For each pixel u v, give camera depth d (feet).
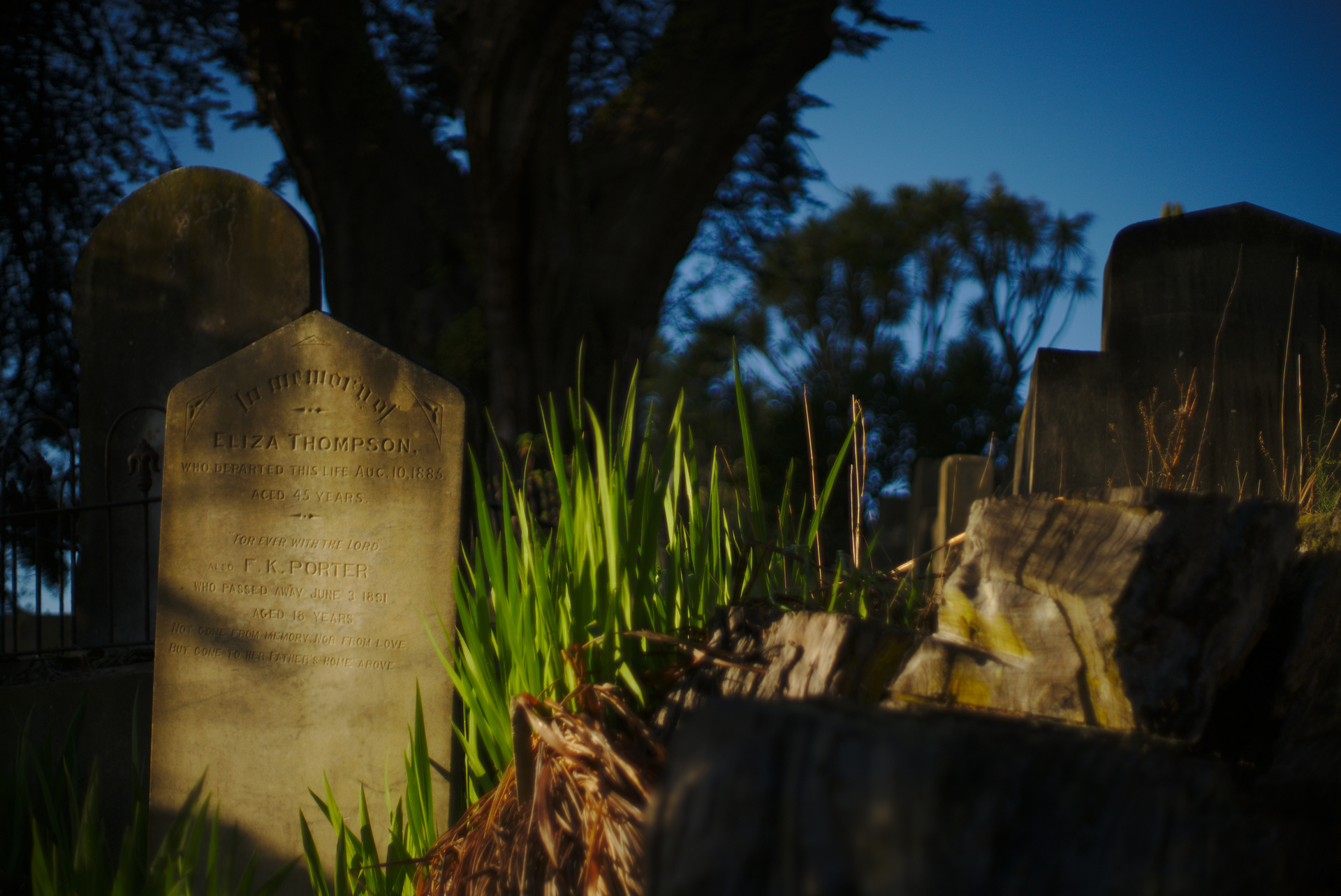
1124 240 13.56
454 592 8.00
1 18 31.76
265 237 17.19
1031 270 94.53
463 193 31.58
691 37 30.19
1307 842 3.55
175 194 17.53
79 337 17.83
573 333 27.25
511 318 26.25
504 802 6.44
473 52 24.30
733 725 3.14
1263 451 12.79
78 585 17.63
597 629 6.88
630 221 30.22
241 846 8.89
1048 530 5.44
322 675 8.93
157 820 9.03
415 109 35.27
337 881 7.58
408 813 7.75
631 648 7.02
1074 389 13.38
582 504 7.47
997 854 2.93
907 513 32.42
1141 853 3.10
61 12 32.37
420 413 8.95
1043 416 13.37
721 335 52.19
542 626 7.16
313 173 28.02
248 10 26.04
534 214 25.98
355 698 8.86
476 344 27.55
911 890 2.77
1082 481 13.25
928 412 57.41
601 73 37.78
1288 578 5.71
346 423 9.04
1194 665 4.82
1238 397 12.95
